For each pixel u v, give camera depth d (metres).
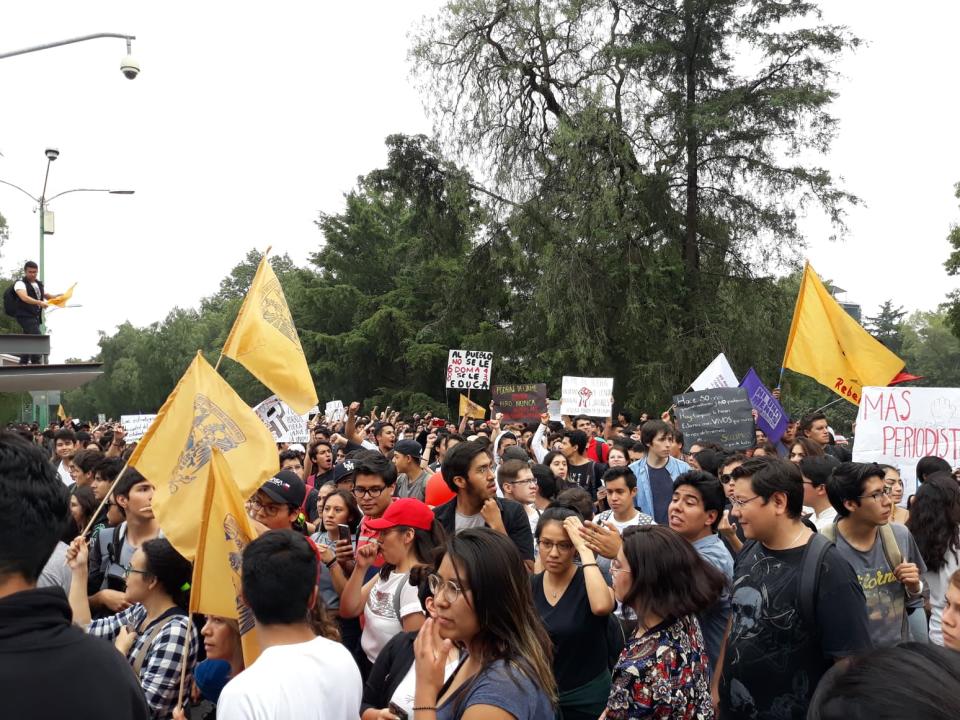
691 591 3.41
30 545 2.07
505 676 2.66
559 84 31.50
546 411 17.12
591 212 28.20
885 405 7.82
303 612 2.91
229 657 3.72
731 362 28.92
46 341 6.41
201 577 3.66
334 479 7.70
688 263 30.97
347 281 52.03
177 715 3.56
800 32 29.36
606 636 4.27
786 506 3.67
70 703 1.93
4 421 20.86
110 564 5.43
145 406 86.06
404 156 33.44
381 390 46.16
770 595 3.60
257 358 5.04
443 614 2.75
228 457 4.17
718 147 30.44
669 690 3.36
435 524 4.51
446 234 34.59
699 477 4.74
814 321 9.66
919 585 4.44
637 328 28.33
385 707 3.47
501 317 35.84
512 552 2.84
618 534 4.26
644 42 30.34
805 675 3.52
